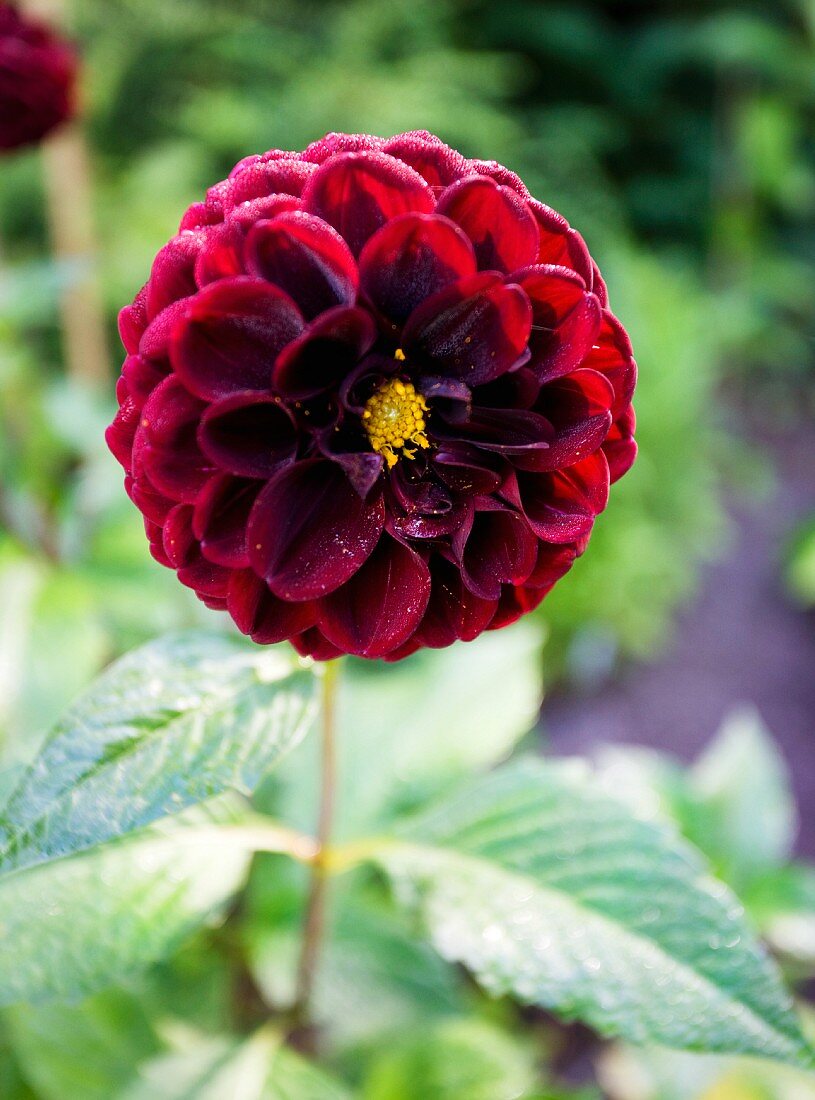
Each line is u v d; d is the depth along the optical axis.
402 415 0.23
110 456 0.48
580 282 0.23
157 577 0.46
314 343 0.22
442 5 1.38
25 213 0.93
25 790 0.24
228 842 0.29
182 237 0.23
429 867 0.29
